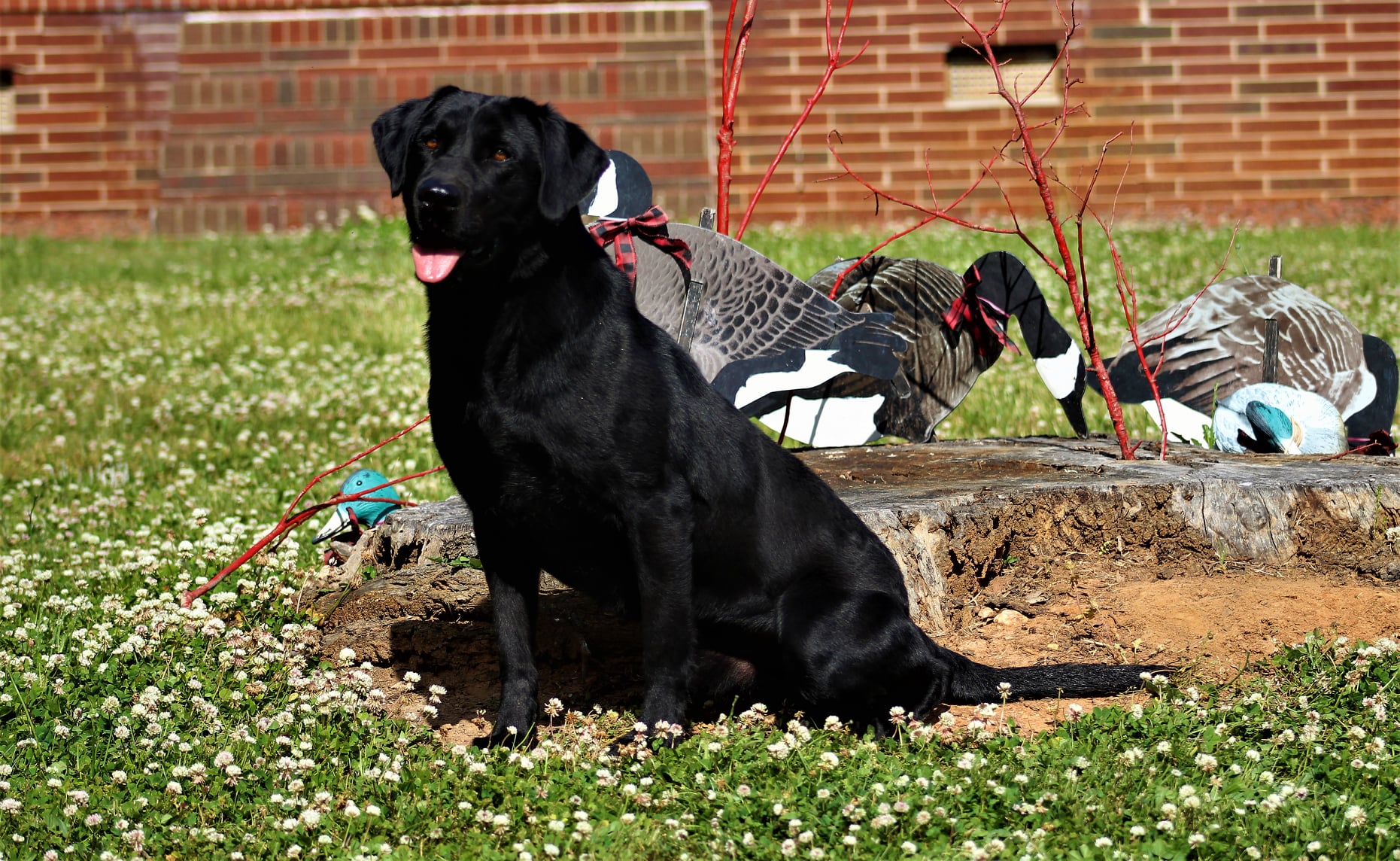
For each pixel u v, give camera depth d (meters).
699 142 18.48
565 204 3.69
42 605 5.32
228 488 7.77
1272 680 4.28
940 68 18.47
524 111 3.77
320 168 19.06
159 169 19.39
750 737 3.94
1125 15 18.44
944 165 18.56
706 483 3.99
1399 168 18.61
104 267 16.00
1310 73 18.52
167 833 3.41
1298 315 6.80
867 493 5.23
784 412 6.44
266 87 19.05
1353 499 5.22
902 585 4.29
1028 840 3.16
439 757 3.85
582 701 4.63
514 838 3.33
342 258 16.12
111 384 10.45
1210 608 4.86
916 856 3.12
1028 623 4.97
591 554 4.03
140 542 6.67
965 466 5.84
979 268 6.34
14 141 19.44
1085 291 5.94
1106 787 3.45
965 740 3.87
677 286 5.46
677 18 18.52
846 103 18.53
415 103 3.99
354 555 5.71
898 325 6.49
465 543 5.23
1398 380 6.86
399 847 3.28
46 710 4.14
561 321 3.78
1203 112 18.56
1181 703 4.06
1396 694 3.99
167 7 19.08
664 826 3.34
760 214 18.69
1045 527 5.25
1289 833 3.20
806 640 4.02
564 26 18.61
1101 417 8.56
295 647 4.65
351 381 10.54
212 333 12.32
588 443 3.77
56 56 19.28
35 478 8.14
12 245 17.91
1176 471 5.52
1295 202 18.67
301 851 3.24
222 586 5.61
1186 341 6.82
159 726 3.88
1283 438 6.22
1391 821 3.23
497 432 3.79
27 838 3.36
